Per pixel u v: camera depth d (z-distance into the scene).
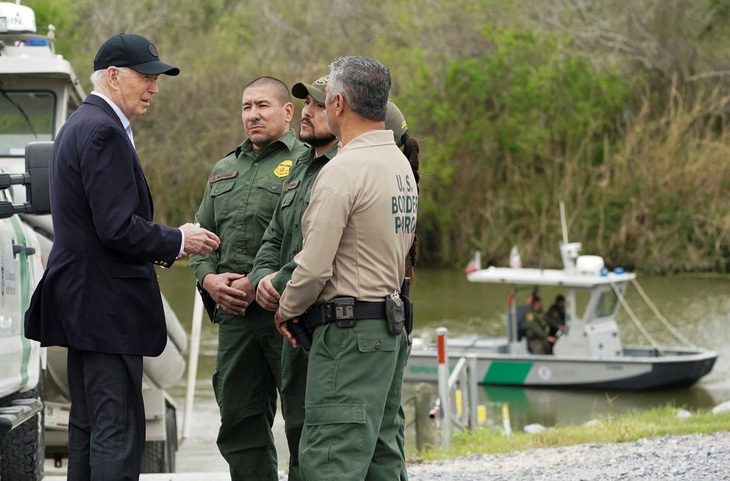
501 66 42.38
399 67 44.16
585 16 45.00
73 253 5.47
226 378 6.30
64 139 5.51
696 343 24.22
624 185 39.97
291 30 48.50
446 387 12.03
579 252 40.03
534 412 18.52
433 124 42.56
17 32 11.10
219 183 6.43
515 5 46.22
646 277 38.25
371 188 5.18
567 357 20.34
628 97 42.53
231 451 6.39
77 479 5.64
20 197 7.98
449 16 45.09
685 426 10.55
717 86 41.66
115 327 5.49
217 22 50.59
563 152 41.94
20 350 6.80
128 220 5.38
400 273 5.35
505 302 30.67
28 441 7.34
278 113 6.36
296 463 5.95
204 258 6.35
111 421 5.51
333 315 5.20
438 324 26.83
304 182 5.75
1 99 10.95
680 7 43.41
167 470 11.95
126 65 5.59
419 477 8.73
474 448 11.02
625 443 9.87
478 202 41.91
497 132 41.91
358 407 5.14
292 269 5.48
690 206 39.31
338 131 5.37
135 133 43.72
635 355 21.66
